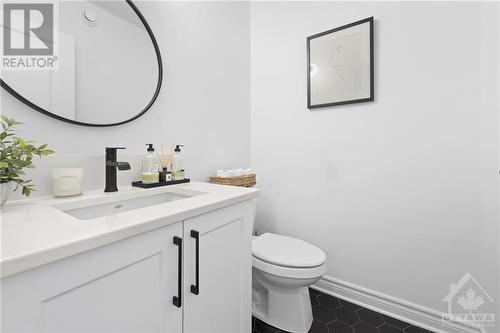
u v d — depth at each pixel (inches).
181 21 54.0
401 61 53.2
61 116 35.6
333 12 61.7
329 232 63.8
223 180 56.6
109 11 40.9
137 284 22.5
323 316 55.2
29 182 30.7
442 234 49.8
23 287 15.5
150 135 47.9
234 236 35.5
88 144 39.0
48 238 17.7
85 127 38.6
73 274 17.9
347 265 61.4
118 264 20.7
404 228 53.8
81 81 37.7
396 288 55.0
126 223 21.4
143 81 45.8
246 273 38.3
